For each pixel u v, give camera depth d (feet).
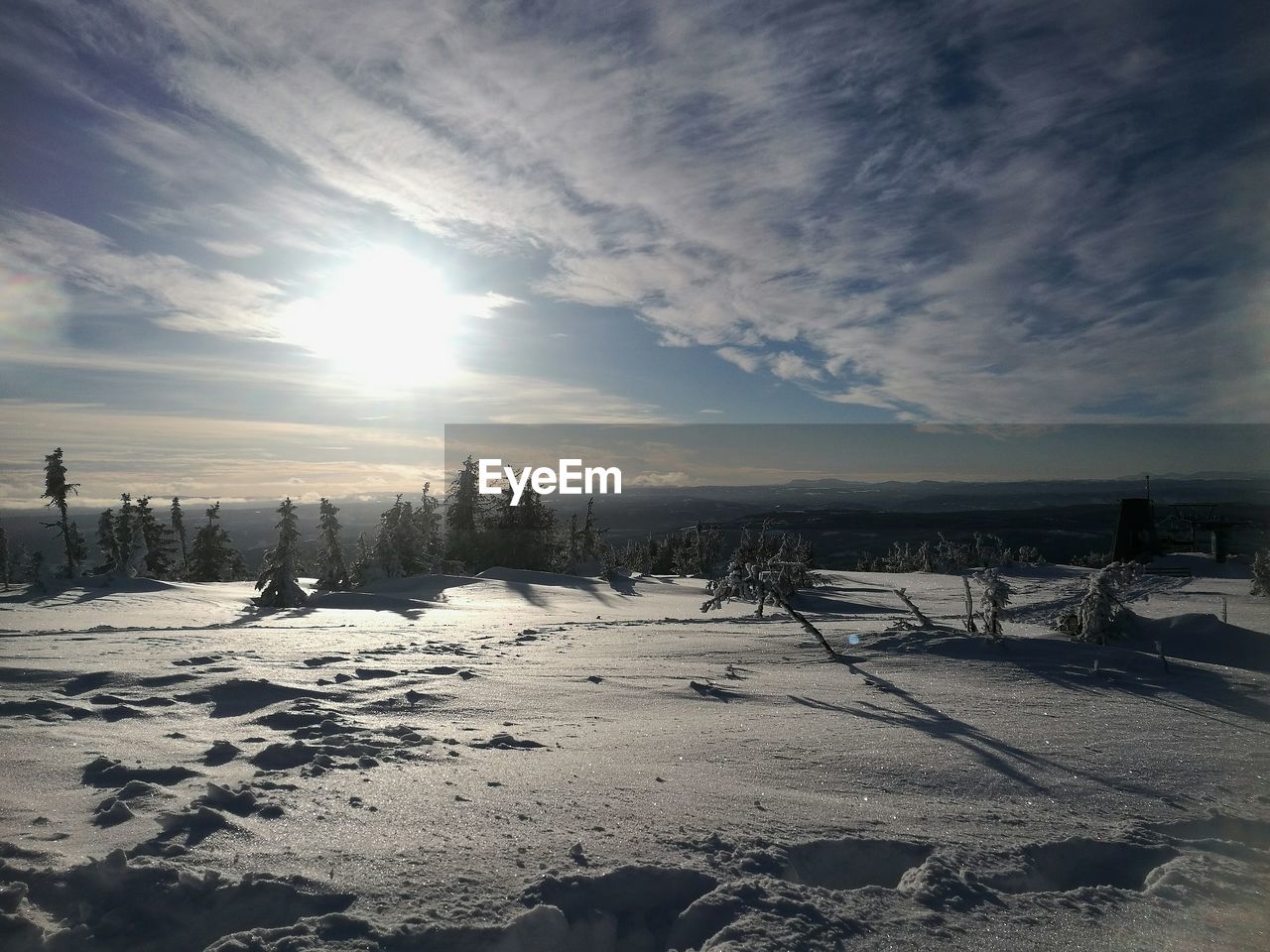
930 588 122.31
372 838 12.15
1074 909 10.51
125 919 9.42
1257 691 28.89
